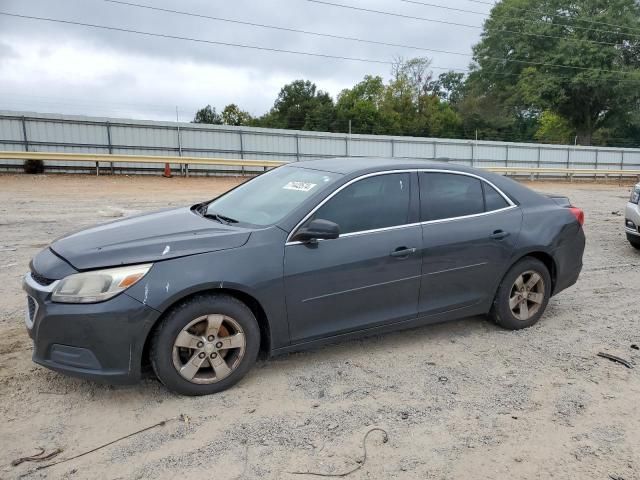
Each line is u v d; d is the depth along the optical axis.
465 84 68.94
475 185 4.55
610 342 4.55
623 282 6.60
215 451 2.86
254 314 3.62
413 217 4.14
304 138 28.66
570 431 3.14
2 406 3.26
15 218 10.74
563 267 4.95
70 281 3.13
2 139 22.03
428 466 2.78
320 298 3.71
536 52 52.59
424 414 3.29
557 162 37.53
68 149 23.30
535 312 4.85
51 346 3.17
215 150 26.44
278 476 2.67
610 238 10.05
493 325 4.88
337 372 3.85
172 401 3.37
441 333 4.67
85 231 3.85
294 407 3.34
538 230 4.71
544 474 2.74
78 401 3.35
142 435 3.00
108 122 23.95
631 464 2.83
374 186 4.06
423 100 63.69
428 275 4.16
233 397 3.45
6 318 4.75
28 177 20.38
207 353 3.39
